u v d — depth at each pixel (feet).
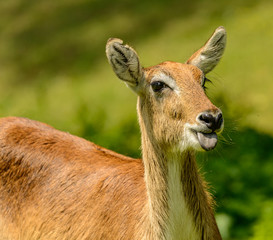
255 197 101.35
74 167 76.54
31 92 193.26
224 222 95.91
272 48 181.68
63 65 208.03
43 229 75.15
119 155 80.79
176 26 207.62
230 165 108.27
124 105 165.27
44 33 231.71
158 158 65.92
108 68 197.57
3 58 222.07
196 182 65.62
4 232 78.13
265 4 209.67
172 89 64.59
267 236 90.22
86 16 234.99
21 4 257.14
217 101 121.19
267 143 118.01
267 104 153.89
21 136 80.12
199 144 61.82
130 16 224.33
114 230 69.97
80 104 157.17
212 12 212.02
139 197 69.72
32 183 77.25
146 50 194.70
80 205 73.56
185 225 65.51
